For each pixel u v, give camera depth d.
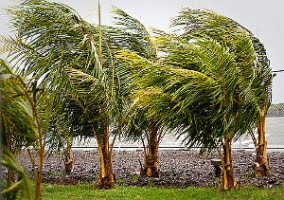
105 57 6.79
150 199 5.76
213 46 5.87
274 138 13.05
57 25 6.64
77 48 6.59
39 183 3.63
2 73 3.04
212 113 6.05
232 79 5.70
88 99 6.41
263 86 6.30
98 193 6.25
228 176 6.19
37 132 3.50
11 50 5.79
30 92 3.37
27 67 6.12
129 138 7.94
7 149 2.81
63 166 9.69
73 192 6.39
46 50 6.57
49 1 6.68
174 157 11.02
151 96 6.26
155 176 7.98
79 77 6.13
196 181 7.46
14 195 2.90
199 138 6.44
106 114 6.56
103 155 6.85
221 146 6.45
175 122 6.30
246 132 6.73
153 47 7.63
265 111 7.29
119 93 6.61
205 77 5.80
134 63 6.48
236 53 6.12
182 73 5.91
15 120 3.22
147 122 7.47
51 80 5.29
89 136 7.20
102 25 7.54
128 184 7.36
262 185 6.63
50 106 3.74
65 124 6.79
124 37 7.53
